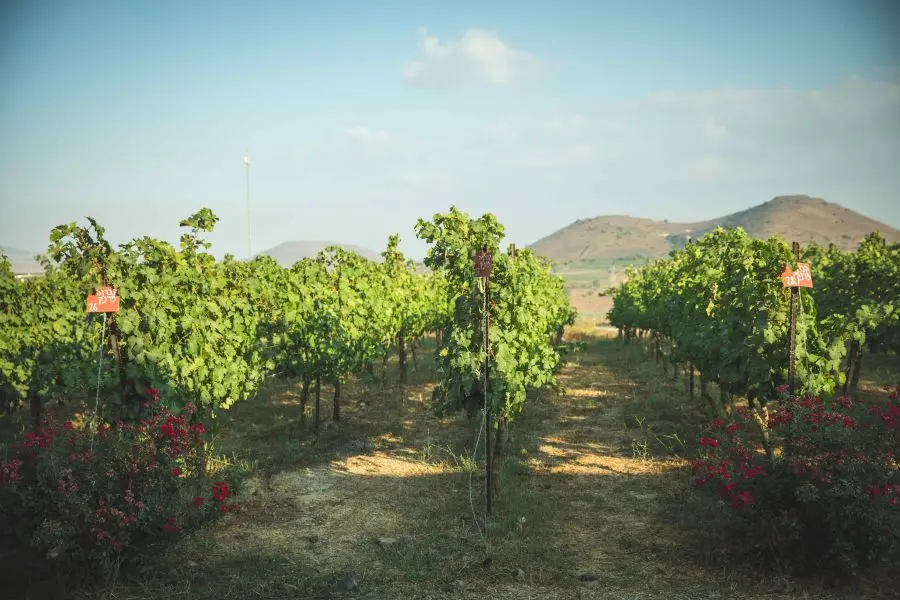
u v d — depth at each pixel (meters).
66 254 7.71
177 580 6.02
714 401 11.38
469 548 6.79
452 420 13.16
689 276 13.78
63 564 5.61
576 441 11.59
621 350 28.16
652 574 6.08
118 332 8.11
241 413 13.96
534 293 10.23
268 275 13.61
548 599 5.64
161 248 8.85
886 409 6.03
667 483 8.91
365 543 7.04
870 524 5.51
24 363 11.88
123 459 5.84
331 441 11.59
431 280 21.02
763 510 6.00
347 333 12.98
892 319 9.83
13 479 5.47
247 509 8.16
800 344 8.38
